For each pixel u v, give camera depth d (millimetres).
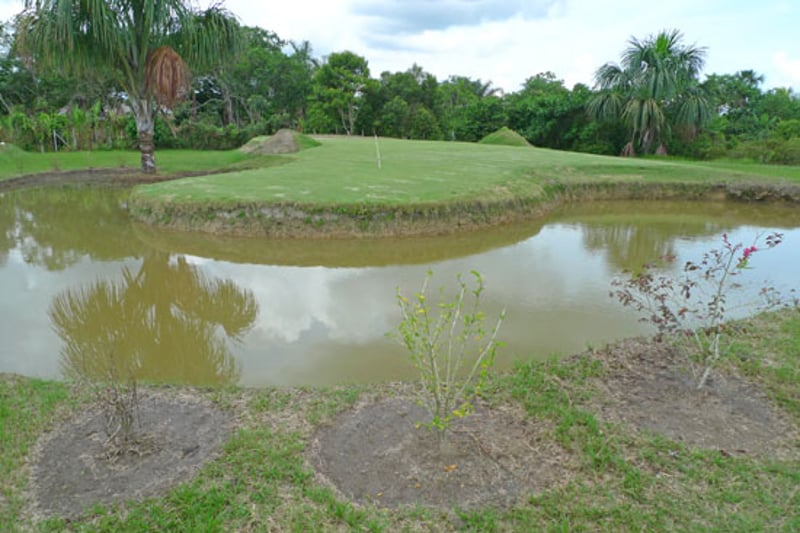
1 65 31609
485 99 34000
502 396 3781
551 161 16844
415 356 3389
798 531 2582
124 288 6805
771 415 3557
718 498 2803
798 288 6836
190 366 4668
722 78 38312
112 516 2633
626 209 13086
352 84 34281
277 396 3812
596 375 4082
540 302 6227
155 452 3135
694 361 4273
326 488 2842
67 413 3539
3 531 2539
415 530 2590
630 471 2994
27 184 15773
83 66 15391
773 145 22953
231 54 17000
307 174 12883
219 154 22469
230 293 6574
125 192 14625
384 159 16656
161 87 15477
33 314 5922
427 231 9523
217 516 2639
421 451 3162
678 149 28000
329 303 6199
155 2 14961
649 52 26281
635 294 6453
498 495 2826
